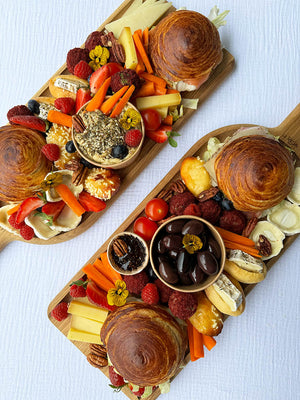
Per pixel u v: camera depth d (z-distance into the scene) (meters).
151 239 0.38
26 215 0.40
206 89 0.42
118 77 0.38
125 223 0.40
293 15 0.45
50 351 0.47
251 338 0.43
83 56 0.41
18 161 0.39
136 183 0.44
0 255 0.46
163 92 0.41
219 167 0.36
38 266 0.46
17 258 0.46
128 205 0.44
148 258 0.37
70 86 0.40
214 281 0.34
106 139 0.38
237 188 0.35
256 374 0.43
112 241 0.38
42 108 0.41
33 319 0.47
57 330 0.47
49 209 0.40
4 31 0.48
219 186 0.37
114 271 0.39
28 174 0.39
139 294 0.39
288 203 0.39
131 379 0.35
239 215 0.38
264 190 0.34
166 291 0.37
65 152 0.40
